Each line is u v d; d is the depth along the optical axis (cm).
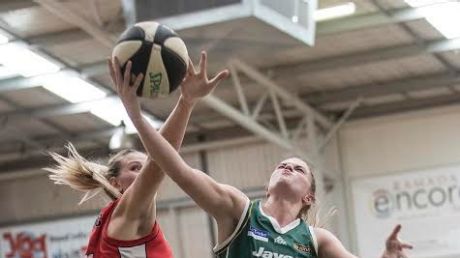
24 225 2558
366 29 1828
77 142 2456
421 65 2080
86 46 1819
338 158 2317
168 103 2189
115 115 2252
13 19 1675
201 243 2464
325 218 676
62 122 2330
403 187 2259
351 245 2278
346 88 2200
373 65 2044
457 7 1733
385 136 2295
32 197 2580
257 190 2386
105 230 577
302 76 2075
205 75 555
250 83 2097
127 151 636
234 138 2419
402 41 1934
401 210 2250
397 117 2289
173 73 544
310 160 2189
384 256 595
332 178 2295
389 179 2275
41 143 2452
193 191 561
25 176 2584
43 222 2541
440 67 2105
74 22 1586
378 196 2275
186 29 1346
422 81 2153
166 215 2495
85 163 620
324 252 600
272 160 2378
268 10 1334
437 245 2212
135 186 561
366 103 2289
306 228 601
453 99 2258
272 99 2081
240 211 581
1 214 2600
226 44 1417
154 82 539
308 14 1429
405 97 2261
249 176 2402
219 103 1900
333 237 605
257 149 2397
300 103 2181
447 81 2133
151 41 541
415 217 2236
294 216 607
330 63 2002
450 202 2216
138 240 571
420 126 2272
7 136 2412
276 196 609
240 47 1431
